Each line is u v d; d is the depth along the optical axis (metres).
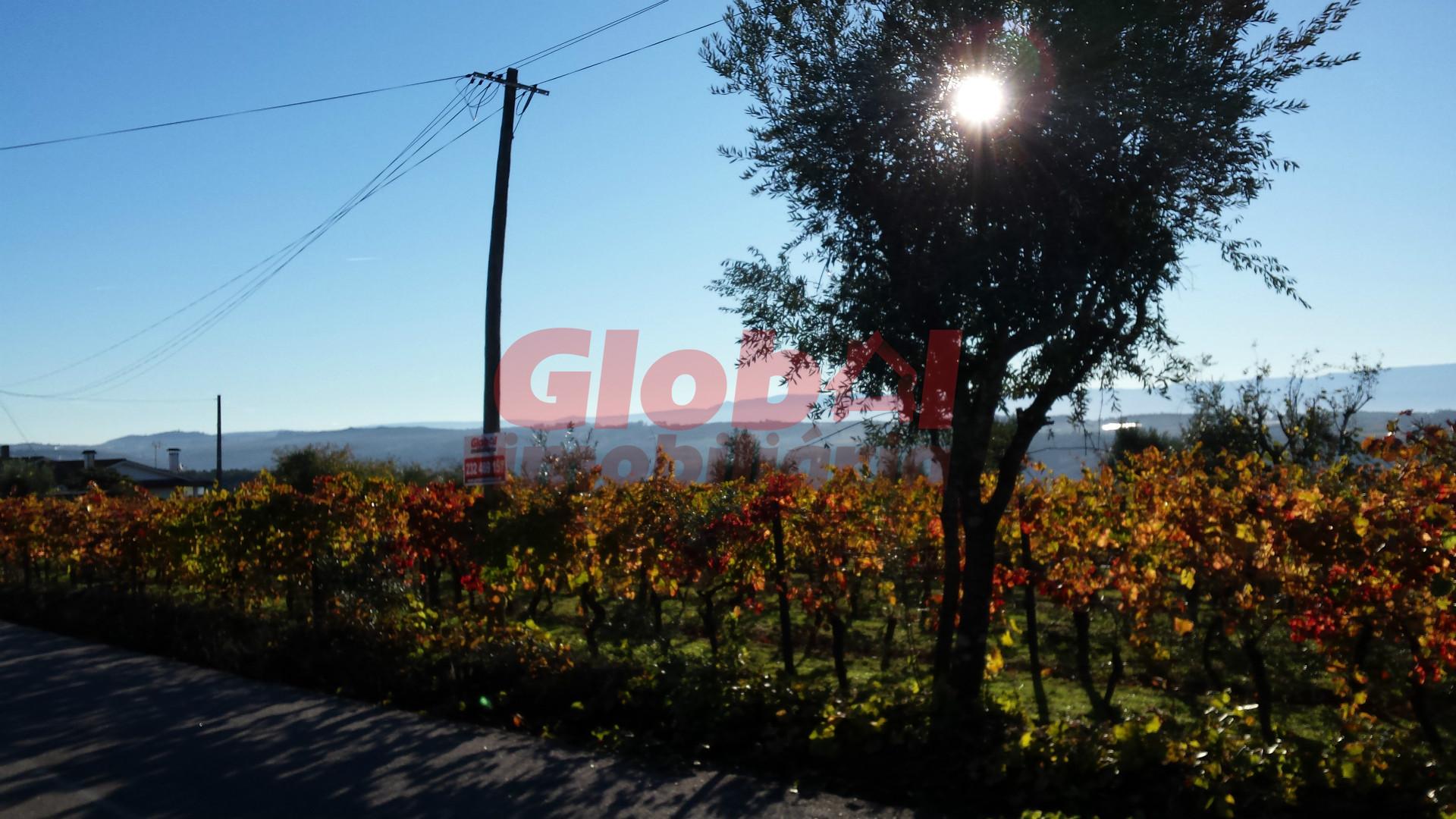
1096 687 10.48
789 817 5.84
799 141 8.01
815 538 10.51
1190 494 8.77
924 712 6.80
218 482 15.24
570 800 6.19
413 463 38.00
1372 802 5.66
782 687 7.43
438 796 6.28
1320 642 7.72
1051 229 7.16
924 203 7.50
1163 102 7.09
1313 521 7.06
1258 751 5.95
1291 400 19.78
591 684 8.23
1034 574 10.17
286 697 9.17
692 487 11.91
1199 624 12.09
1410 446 7.80
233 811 6.04
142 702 8.98
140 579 15.66
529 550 11.16
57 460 69.25
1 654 11.65
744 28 8.38
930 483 12.54
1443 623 6.86
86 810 6.07
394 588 12.38
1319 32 7.37
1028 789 6.10
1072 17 7.12
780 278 8.20
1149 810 5.82
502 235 13.31
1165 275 7.25
